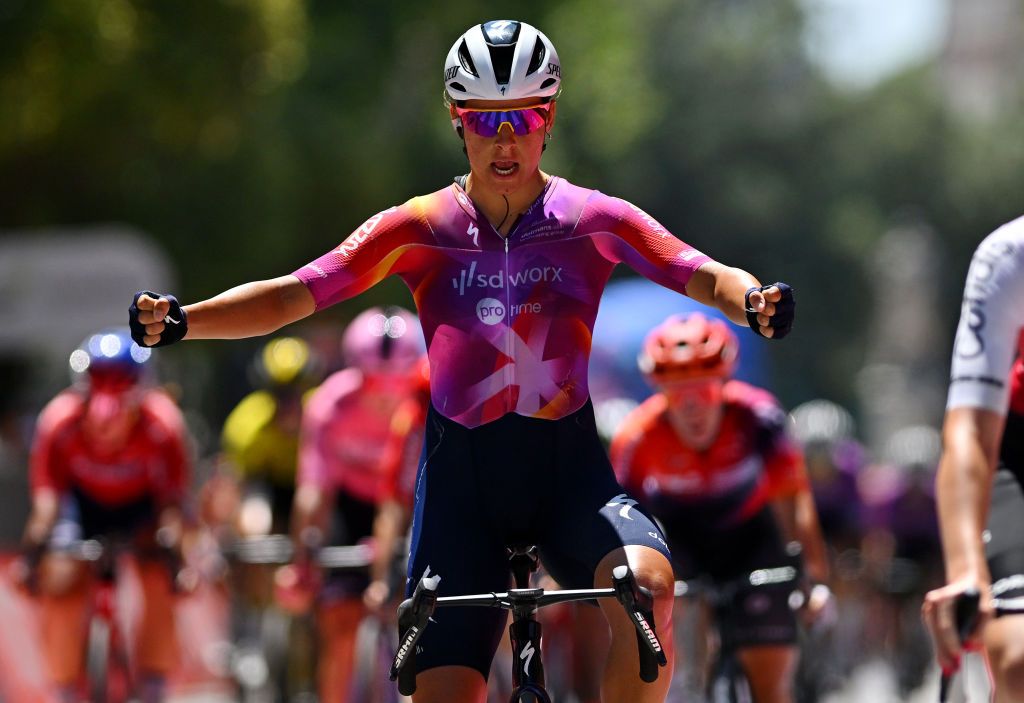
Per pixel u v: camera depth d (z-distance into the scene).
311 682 30.38
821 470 47.94
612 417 49.81
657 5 165.25
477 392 13.30
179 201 69.31
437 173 95.44
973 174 185.88
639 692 12.54
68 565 25.52
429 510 13.38
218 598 42.12
